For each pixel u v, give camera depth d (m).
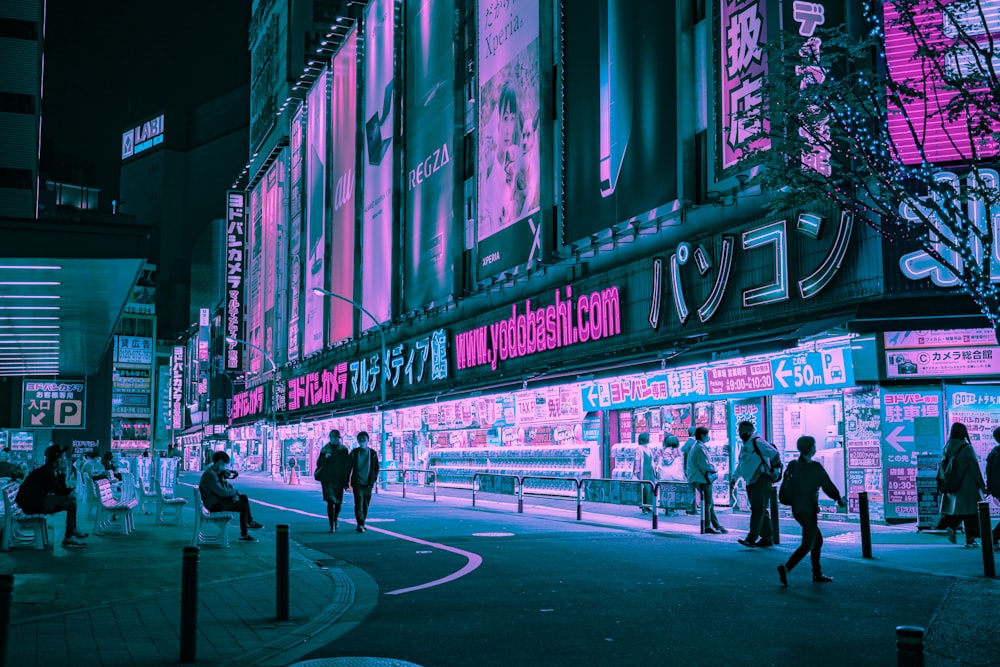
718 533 16.95
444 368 40.62
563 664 6.93
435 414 42.19
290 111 72.81
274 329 74.88
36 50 57.25
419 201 44.03
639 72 26.84
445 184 41.06
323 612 9.29
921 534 16.14
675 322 25.11
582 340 29.31
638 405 26.12
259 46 94.44
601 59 28.89
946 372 18.00
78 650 7.32
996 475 14.05
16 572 11.70
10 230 13.19
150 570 11.98
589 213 29.11
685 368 23.47
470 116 39.94
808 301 20.38
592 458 28.92
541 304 32.59
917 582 10.65
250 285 88.62
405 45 46.88
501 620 8.73
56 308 20.19
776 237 21.30
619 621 8.57
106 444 50.34
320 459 18.88
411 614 9.14
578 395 29.64
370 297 50.09
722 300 23.06
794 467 10.73
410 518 21.83
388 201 47.69
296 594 10.45
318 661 7.04
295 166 69.62
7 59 56.44
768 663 6.88
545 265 32.19
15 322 22.88
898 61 18.00
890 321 17.80
